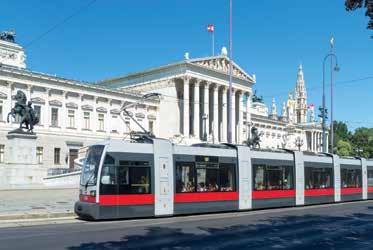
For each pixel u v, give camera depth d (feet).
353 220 92.94
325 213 108.99
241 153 114.42
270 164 122.72
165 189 96.73
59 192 157.28
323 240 65.10
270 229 76.95
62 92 324.39
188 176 101.71
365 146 582.35
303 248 57.88
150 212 93.56
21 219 86.89
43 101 311.88
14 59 370.53
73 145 328.29
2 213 91.50
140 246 56.24
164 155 97.71
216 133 412.36
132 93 376.27
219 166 108.78
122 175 90.38
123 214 89.61
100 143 91.50
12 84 292.61
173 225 80.79
